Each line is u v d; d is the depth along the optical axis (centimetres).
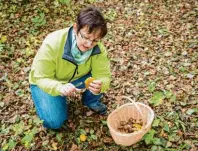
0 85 232
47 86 164
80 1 347
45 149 183
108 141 187
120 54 269
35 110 209
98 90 167
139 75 243
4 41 279
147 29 305
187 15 325
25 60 259
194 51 270
